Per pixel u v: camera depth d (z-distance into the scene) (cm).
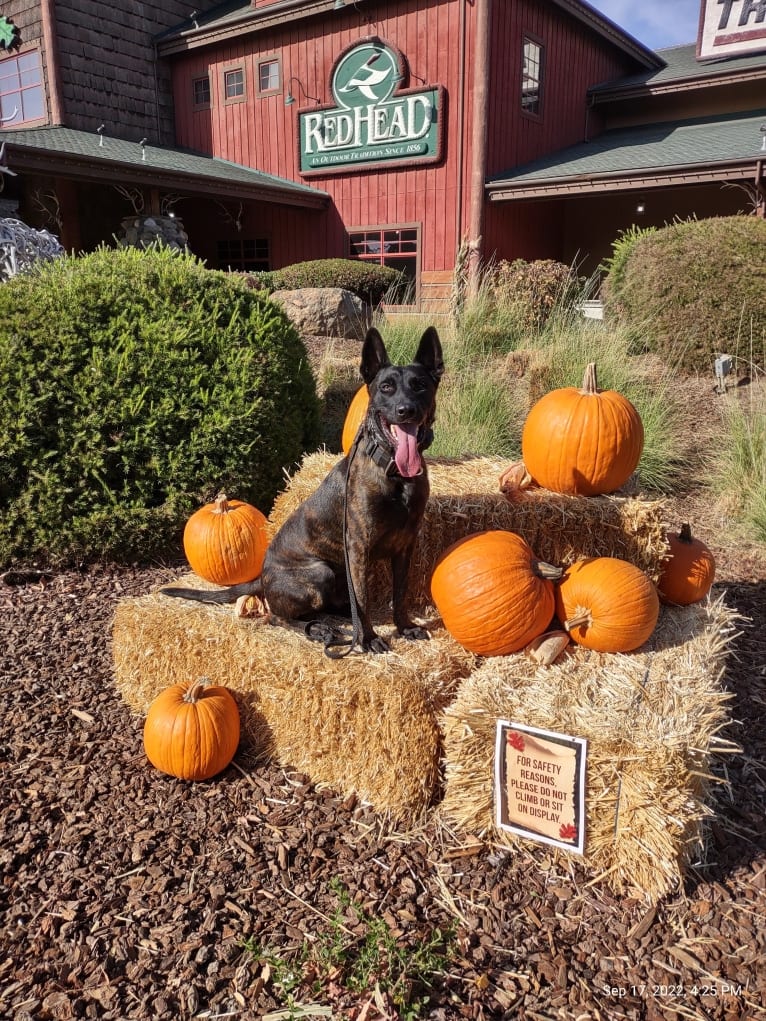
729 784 291
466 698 270
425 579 361
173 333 496
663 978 221
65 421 469
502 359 888
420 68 1427
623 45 1742
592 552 349
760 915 243
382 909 242
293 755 314
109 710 352
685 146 1413
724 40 1603
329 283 1327
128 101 1747
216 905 243
